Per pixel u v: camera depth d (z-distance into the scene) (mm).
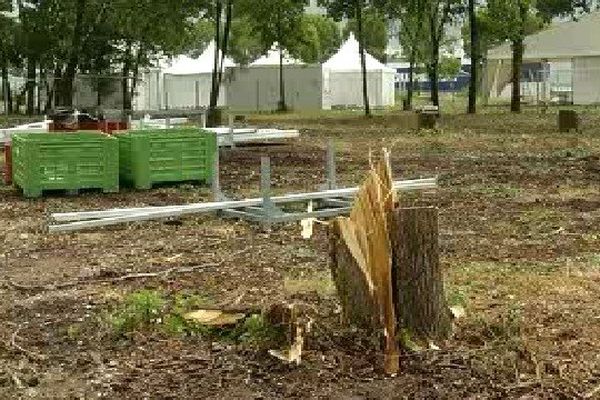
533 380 5781
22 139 14312
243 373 5945
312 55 63125
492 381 5766
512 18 42406
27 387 5801
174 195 14312
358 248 6371
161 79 54438
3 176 17219
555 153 21578
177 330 6711
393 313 6238
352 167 18969
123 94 40688
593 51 51969
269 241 10500
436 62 44438
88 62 42750
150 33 41500
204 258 9562
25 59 43406
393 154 21859
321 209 12227
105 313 7270
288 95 56125
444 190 14914
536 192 14680
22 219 12211
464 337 6461
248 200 11930
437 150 22906
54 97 40719
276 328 6316
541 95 57062
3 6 42062
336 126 33938
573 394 5570
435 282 6383
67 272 8977
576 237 10664
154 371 6023
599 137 26141
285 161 20234
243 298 7715
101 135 14508
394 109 52562
